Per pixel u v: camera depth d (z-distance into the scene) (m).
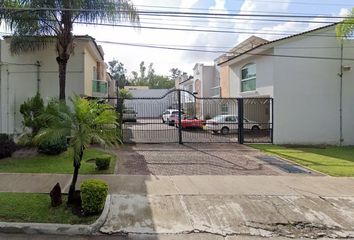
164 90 53.59
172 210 7.30
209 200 7.95
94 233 6.20
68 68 18.22
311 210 7.51
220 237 6.12
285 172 11.25
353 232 6.46
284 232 6.40
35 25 15.21
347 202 8.07
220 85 32.34
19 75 17.91
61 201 7.28
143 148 16.58
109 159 10.94
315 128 20.03
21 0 14.05
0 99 17.80
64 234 6.14
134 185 9.05
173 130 25.52
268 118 21.61
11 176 9.72
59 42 15.43
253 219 6.95
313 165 12.63
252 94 23.22
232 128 23.38
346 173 11.16
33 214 6.69
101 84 23.50
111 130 7.58
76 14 14.96
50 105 7.59
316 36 20.03
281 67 19.91
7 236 5.99
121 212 7.12
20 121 17.84
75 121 7.29
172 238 6.05
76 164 7.19
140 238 6.02
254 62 22.95
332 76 20.17
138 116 38.97
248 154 15.16
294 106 19.94
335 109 20.17
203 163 12.65
